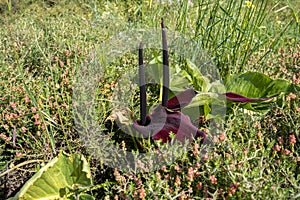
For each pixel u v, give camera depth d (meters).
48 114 1.72
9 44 2.57
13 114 1.64
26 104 1.76
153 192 1.25
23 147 1.69
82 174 1.37
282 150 1.41
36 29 2.88
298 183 1.33
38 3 4.11
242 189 1.21
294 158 1.37
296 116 1.57
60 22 3.01
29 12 3.80
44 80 2.07
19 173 1.60
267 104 1.76
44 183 1.34
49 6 4.06
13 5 4.04
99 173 1.54
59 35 2.73
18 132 1.68
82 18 3.30
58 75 2.05
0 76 2.02
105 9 3.75
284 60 2.21
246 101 1.73
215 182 1.26
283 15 3.39
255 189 1.20
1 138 1.66
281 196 1.18
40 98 1.88
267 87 1.87
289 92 1.81
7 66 2.21
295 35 2.64
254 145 1.39
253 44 2.49
